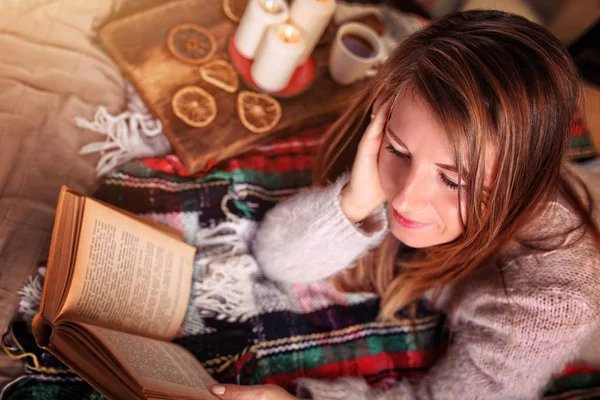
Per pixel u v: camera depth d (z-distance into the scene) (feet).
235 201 3.80
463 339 3.32
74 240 2.42
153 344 2.65
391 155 2.63
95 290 2.46
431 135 2.25
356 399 3.07
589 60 6.51
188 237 3.59
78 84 3.85
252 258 3.59
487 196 2.42
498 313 3.04
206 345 3.21
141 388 2.16
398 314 3.77
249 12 3.80
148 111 3.98
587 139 4.98
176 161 3.82
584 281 2.82
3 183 3.29
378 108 2.78
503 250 3.09
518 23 2.31
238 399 2.64
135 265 2.74
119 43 3.88
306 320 3.55
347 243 3.26
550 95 2.22
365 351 3.55
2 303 2.96
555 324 2.82
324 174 3.55
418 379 3.44
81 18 4.07
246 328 3.34
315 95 4.18
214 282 3.39
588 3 6.11
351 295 3.74
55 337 2.16
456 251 2.81
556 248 2.90
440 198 2.44
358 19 4.71
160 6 4.11
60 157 3.54
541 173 2.46
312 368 3.39
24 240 3.17
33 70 3.72
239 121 3.89
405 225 2.69
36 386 2.82
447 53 2.24
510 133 2.19
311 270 3.48
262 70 3.91
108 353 2.23
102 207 2.61
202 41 4.06
